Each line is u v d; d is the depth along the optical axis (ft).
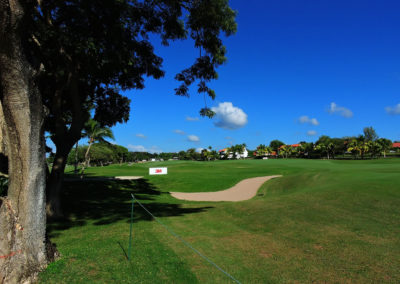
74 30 28.94
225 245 21.75
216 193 70.33
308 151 324.80
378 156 274.36
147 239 23.27
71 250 19.93
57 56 32.22
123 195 60.49
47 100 39.81
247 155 459.73
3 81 13.98
